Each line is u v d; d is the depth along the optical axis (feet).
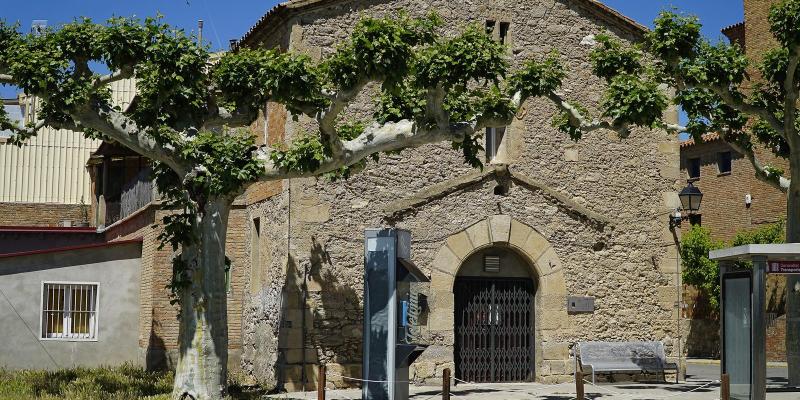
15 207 105.70
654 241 66.08
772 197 105.91
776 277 96.48
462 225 61.21
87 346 68.08
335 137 46.03
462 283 62.23
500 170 62.08
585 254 64.03
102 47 44.91
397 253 50.26
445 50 46.96
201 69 46.55
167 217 46.09
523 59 63.98
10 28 47.11
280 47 61.26
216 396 45.09
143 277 68.85
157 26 46.03
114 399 48.67
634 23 66.39
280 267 59.36
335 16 60.03
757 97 58.13
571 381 62.59
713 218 115.14
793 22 52.21
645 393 57.26
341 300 58.13
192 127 47.70
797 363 56.54
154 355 64.90
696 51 55.26
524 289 63.72
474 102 50.57
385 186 60.13
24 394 50.78
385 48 43.98
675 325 65.82
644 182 66.33
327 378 57.21
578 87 65.10
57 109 45.03
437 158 61.46
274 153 45.96
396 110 50.19
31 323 67.26
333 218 58.75
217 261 45.85
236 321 67.97
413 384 59.26
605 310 64.08
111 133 45.62
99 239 93.66
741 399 47.01
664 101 52.13
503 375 62.49
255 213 66.13
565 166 64.49
